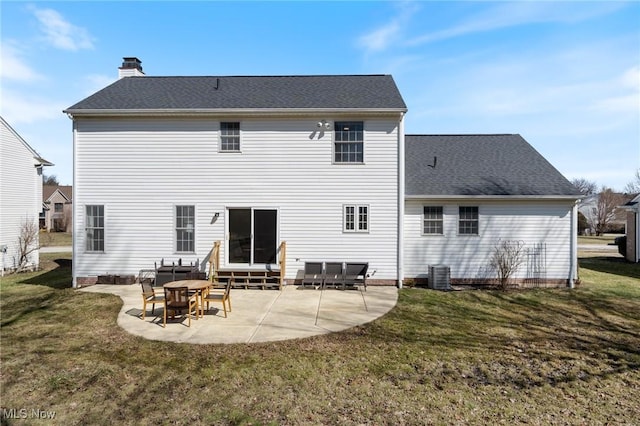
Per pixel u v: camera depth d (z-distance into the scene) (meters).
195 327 8.05
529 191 12.80
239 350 6.72
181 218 12.73
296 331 7.78
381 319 8.73
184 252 12.69
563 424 4.43
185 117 12.59
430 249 13.03
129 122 12.62
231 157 12.62
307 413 4.63
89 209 12.71
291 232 12.60
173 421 4.45
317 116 12.48
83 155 12.65
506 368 6.06
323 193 12.59
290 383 5.46
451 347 6.98
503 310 9.71
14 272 16.70
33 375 5.73
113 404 4.87
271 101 12.94
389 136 12.48
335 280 11.97
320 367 6.01
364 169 12.54
